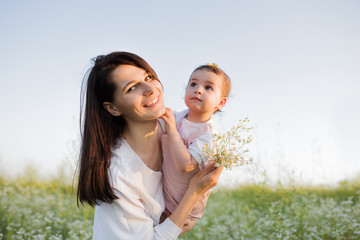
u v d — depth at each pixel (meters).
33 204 4.84
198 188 2.07
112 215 2.03
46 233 3.79
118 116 2.14
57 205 4.86
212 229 4.20
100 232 2.05
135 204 2.05
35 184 6.42
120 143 2.13
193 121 2.20
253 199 5.16
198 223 4.45
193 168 2.00
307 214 4.15
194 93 2.14
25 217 4.32
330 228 3.91
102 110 2.09
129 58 2.04
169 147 2.01
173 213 2.07
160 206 2.15
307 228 3.92
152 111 1.97
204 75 2.18
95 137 2.04
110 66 2.00
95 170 2.00
